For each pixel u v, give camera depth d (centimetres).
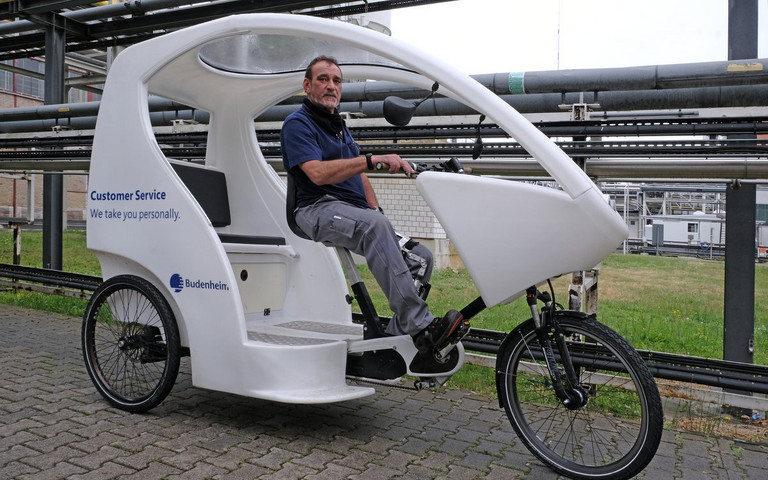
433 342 287
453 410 369
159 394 332
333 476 263
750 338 409
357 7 639
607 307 905
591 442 295
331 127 320
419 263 308
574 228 260
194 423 326
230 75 383
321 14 653
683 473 290
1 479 249
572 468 272
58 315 632
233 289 316
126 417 332
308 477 261
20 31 768
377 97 519
